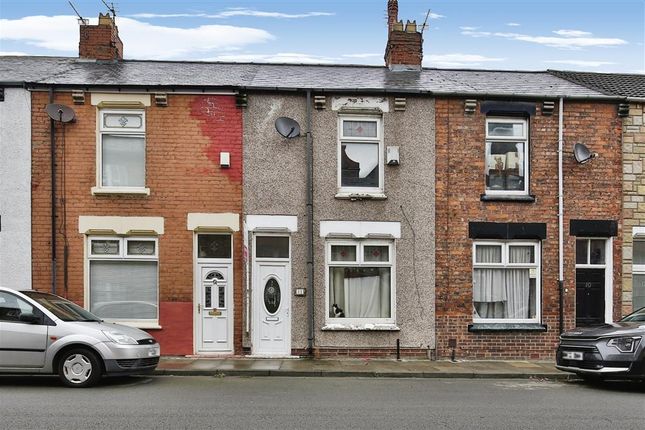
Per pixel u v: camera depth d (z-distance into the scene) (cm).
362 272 1402
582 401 939
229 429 723
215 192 1365
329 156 1387
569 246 1411
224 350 1352
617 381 1157
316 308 1366
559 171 1411
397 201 1389
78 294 1337
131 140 1379
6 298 1003
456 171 1402
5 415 778
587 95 1420
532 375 1188
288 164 1380
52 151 1339
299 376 1168
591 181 1423
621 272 1422
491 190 1429
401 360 1337
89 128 1351
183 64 1670
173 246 1353
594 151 1426
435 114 1404
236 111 1377
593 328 1114
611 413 847
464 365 1284
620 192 1428
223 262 1366
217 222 1357
